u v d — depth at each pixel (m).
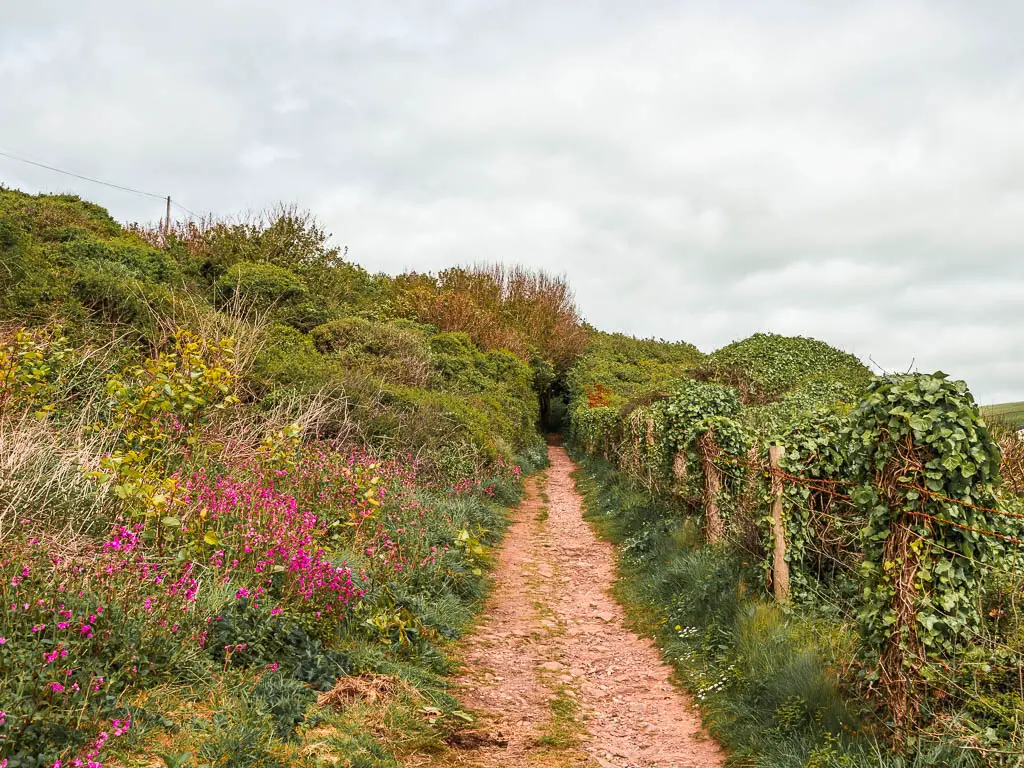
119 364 9.56
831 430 6.66
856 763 3.66
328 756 3.71
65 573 4.29
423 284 32.59
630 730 4.87
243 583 5.37
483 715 4.84
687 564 7.71
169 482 5.62
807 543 6.30
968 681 3.77
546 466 23.62
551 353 37.62
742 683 5.10
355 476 8.41
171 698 3.91
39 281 11.11
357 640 5.39
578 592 8.52
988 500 3.98
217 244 20.39
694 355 47.56
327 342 17.20
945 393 3.94
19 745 3.07
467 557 8.45
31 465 5.75
